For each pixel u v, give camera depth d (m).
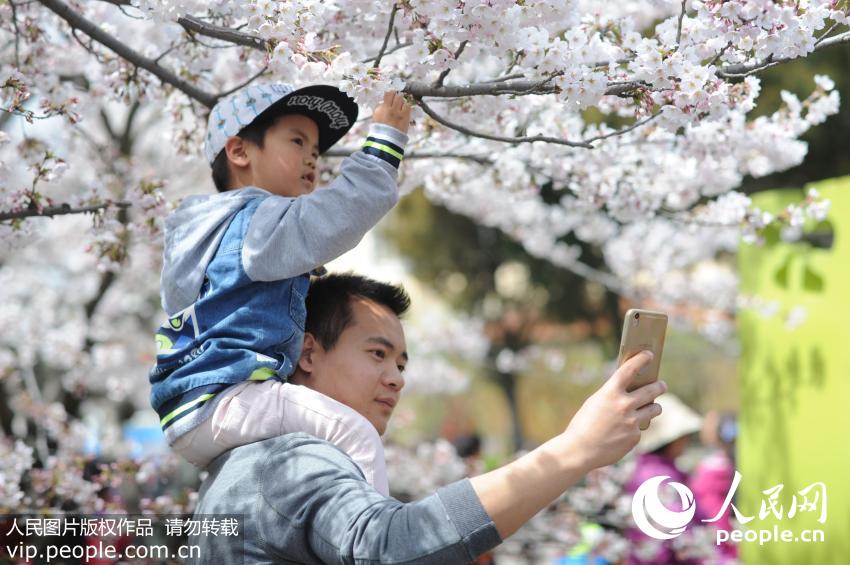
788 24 2.46
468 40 2.47
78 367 7.16
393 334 2.47
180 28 3.63
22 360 6.99
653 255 8.40
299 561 2.05
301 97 2.55
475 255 17.31
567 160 3.70
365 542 1.89
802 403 5.25
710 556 6.33
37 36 3.72
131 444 6.02
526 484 1.89
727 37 2.52
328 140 2.78
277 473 2.09
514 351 17.59
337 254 2.24
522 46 2.49
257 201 2.37
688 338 17.56
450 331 10.82
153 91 3.87
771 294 5.57
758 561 5.53
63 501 4.60
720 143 3.70
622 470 6.76
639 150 3.83
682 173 3.82
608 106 3.55
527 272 16.81
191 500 4.40
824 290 5.15
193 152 4.07
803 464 5.22
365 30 3.06
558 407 24.09
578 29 2.51
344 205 2.22
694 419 7.27
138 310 9.11
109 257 3.71
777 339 5.47
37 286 8.65
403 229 17.56
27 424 6.34
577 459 1.93
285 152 2.56
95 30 3.35
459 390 9.99
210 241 2.36
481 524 1.85
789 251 5.41
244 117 2.55
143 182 3.58
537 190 3.92
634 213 3.87
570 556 6.44
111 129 6.93
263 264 2.22
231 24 3.30
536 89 2.59
